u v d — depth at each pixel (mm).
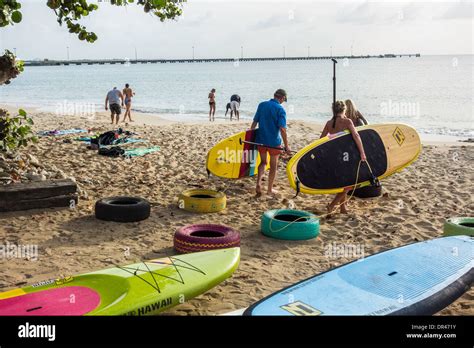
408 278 4863
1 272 5602
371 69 123438
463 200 9023
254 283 5477
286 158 12648
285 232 6887
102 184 9781
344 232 7277
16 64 8438
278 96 8859
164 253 6332
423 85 56625
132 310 4262
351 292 4570
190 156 13141
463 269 5066
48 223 7344
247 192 9484
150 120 26391
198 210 8070
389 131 8711
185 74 123375
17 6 6973
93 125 20719
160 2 8773
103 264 5910
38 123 21391
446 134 21719
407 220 7773
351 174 8117
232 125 22406
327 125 8344
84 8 8312
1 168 8641
